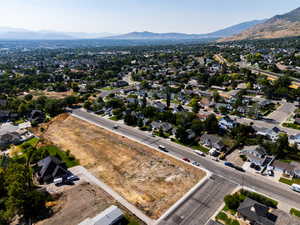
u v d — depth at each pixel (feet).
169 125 259.39
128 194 150.82
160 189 155.53
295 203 139.64
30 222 126.21
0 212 126.93
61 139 240.53
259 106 328.08
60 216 130.00
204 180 164.55
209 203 140.26
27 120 302.04
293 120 284.82
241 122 285.64
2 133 255.29
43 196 137.80
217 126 245.45
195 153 206.90
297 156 195.52
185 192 151.53
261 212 123.65
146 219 128.16
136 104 346.33
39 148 218.18
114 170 180.45
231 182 161.89
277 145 197.47
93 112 337.52
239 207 128.98
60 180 161.99
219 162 190.49
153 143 228.43
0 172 158.40
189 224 124.06
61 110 330.95
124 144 226.79
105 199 145.38
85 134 253.85
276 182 161.68
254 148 199.11
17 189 129.29
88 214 131.44
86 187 158.40
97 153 208.95
